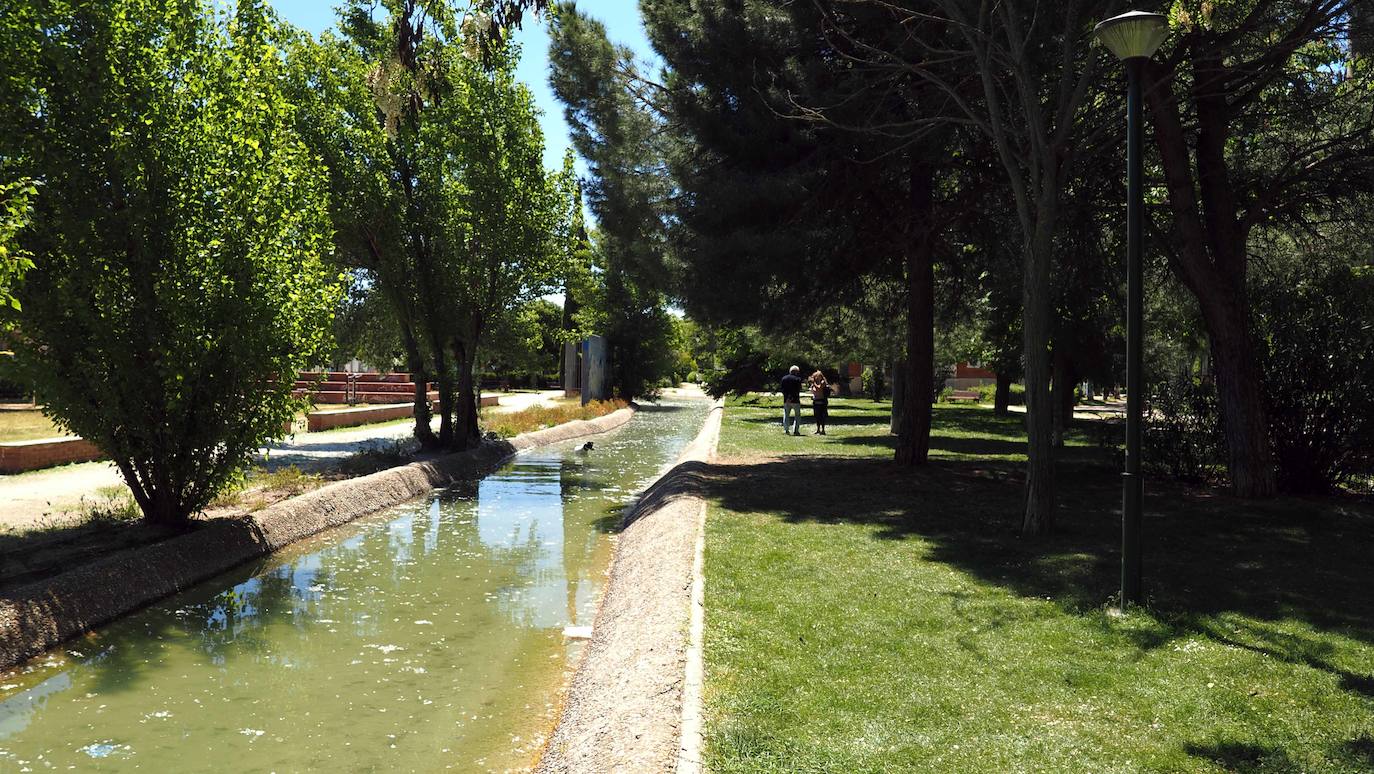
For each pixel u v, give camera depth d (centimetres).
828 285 1490
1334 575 724
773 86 1277
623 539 1075
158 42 882
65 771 459
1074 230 1413
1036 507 907
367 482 1339
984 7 873
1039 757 396
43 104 806
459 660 655
